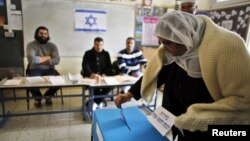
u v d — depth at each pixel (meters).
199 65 0.86
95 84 2.53
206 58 0.77
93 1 3.99
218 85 0.78
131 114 1.27
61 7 3.85
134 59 3.48
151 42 4.51
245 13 3.47
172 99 1.06
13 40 3.70
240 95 0.71
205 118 0.72
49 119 2.74
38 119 2.72
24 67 3.83
